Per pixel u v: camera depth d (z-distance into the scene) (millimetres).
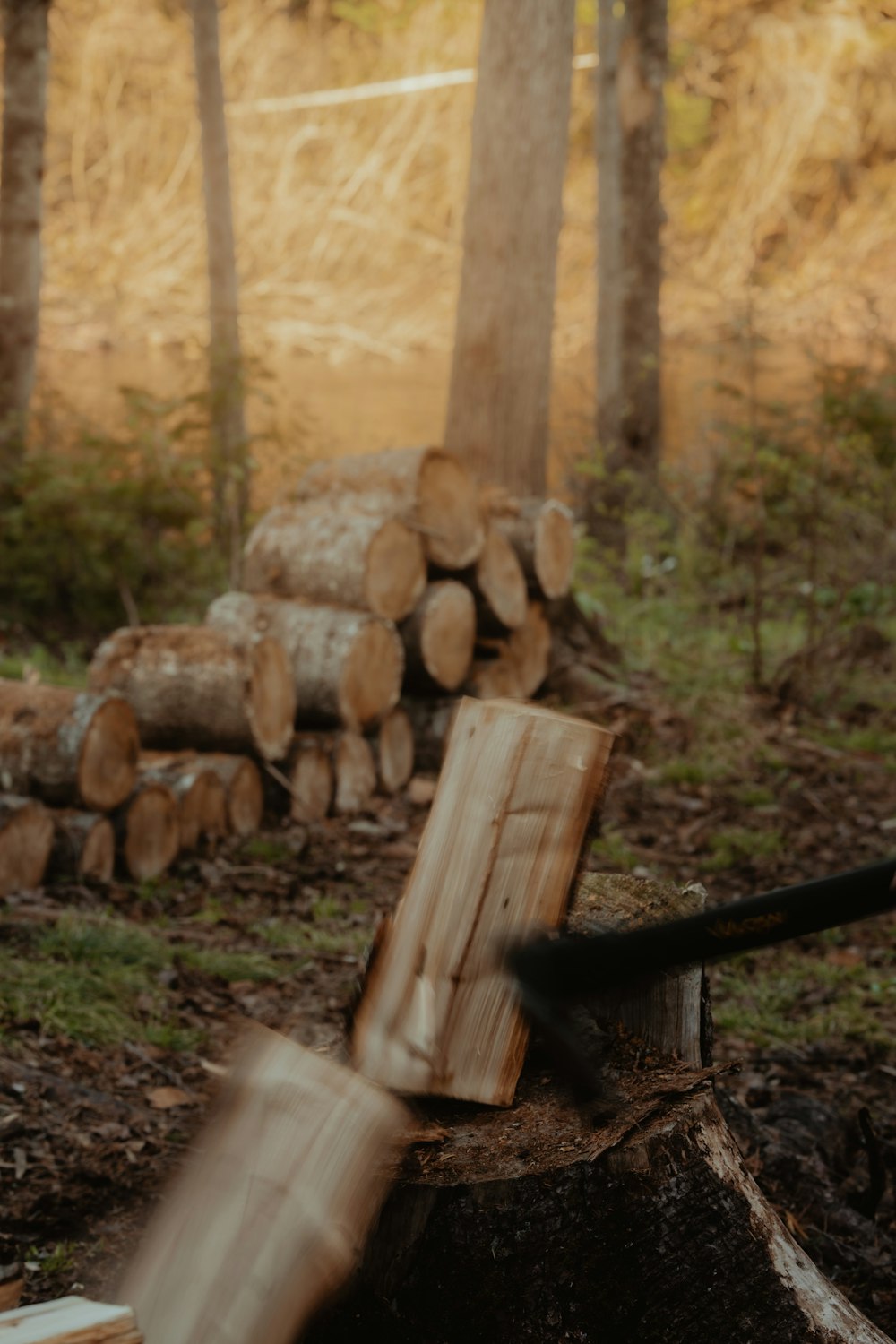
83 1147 3830
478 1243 2250
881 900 1327
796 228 34438
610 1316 2318
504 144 9445
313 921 5855
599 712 8516
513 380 9586
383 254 37531
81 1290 3230
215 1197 2104
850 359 13117
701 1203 2340
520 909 2223
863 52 35062
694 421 16375
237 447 11133
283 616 7258
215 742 6695
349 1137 2090
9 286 12117
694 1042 2697
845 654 9648
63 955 4977
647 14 14898
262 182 36594
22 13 11938
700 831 7191
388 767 7578
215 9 13555
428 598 7617
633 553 12266
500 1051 2275
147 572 11000
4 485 11039
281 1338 2008
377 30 37562
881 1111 4355
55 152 36156
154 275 34531
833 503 9984
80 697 5898
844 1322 2422
